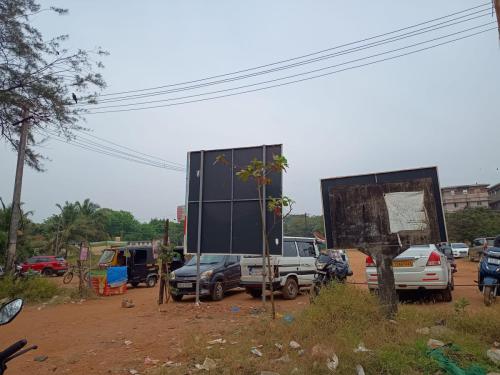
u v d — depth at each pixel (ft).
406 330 19.72
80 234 170.60
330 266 32.14
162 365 18.01
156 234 353.92
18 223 54.34
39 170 58.85
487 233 141.90
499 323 19.65
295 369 15.81
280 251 33.88
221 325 26.53
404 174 24.09
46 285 48.70
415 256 30.99
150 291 58.85
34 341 25.04
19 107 50.19
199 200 37.47
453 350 16.90
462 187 220.02
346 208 23.50
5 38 46.39
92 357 20.27
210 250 36.55
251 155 36.29
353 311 21.49
